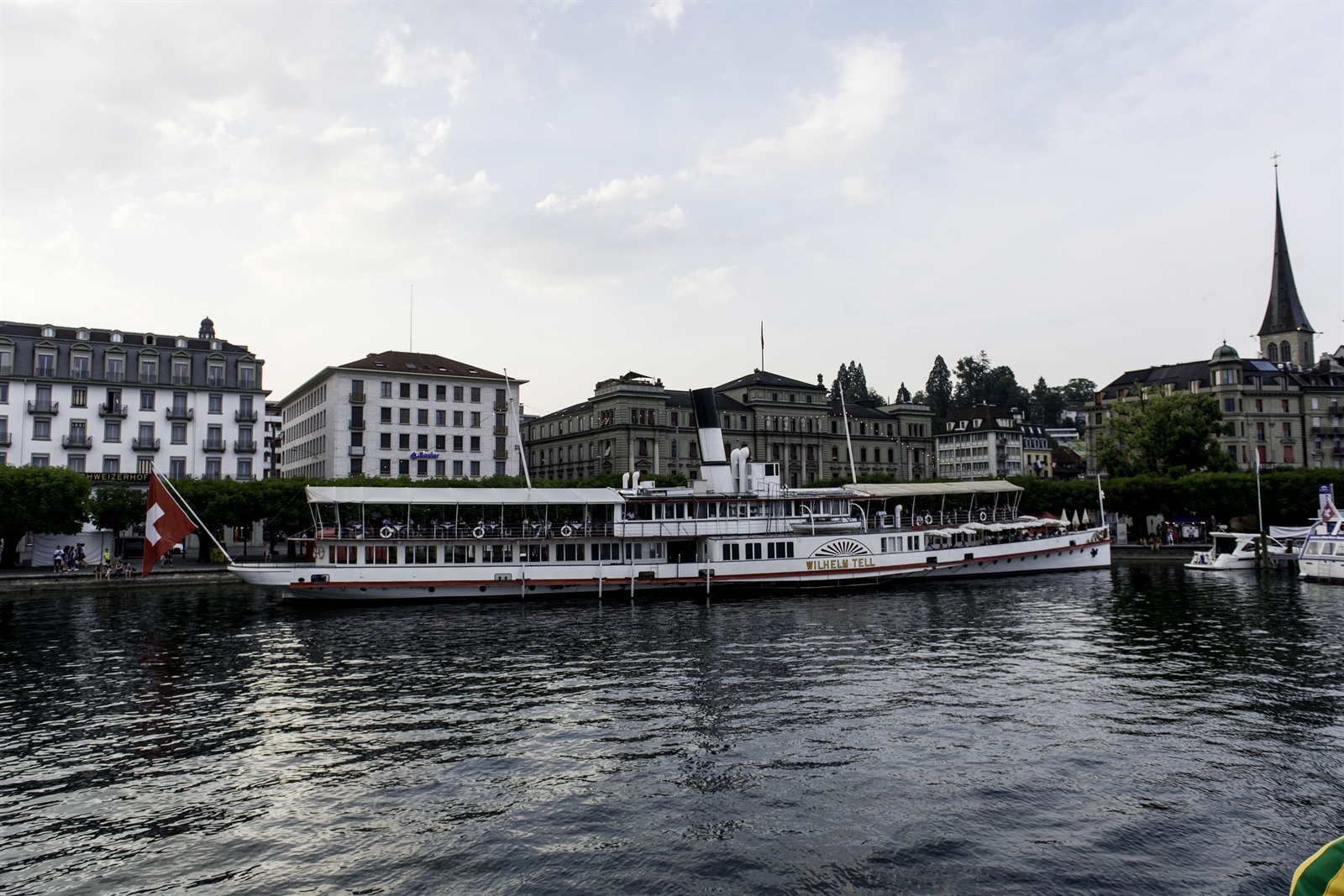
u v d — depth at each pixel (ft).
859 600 155.22
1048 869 45.93
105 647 109.91
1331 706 77.10
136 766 62.80
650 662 97.55
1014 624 125.18
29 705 80.12
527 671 93.15
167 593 176.14
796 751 64.85
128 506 223.51
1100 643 108.47
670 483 269.44
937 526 198.08
